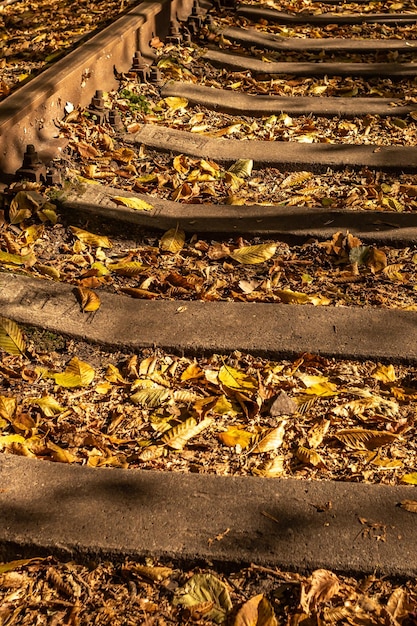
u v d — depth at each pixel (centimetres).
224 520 267
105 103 596
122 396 339
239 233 459
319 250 446
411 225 463
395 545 257
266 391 339
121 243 459
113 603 248
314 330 371
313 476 299
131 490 279
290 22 854
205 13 839
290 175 541
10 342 362
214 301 402
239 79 705
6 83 643
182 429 318
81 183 488
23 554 261
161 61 694
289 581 250
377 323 374
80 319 380
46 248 443
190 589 249
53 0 911
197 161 542
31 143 501
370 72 714
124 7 845
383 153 559
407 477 294
